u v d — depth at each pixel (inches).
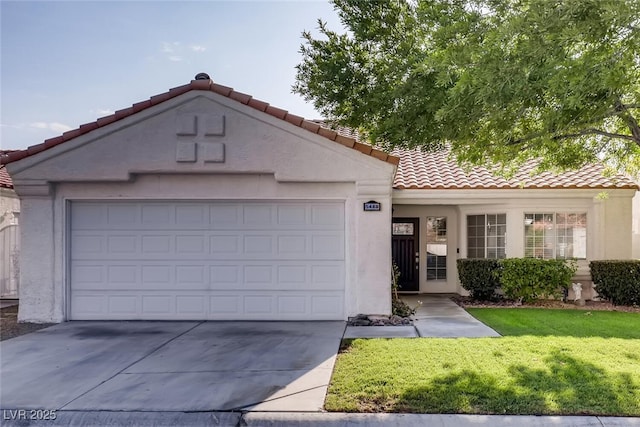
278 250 354.9
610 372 209.3
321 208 354.3
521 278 423.5
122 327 329.4
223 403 179.8
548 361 228.2
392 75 272.7
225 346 271.6
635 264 403.5
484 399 177.9
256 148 339.9
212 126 339.0
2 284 486.9
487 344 264.2
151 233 357.1
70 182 348.2
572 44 211.8
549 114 216.5
